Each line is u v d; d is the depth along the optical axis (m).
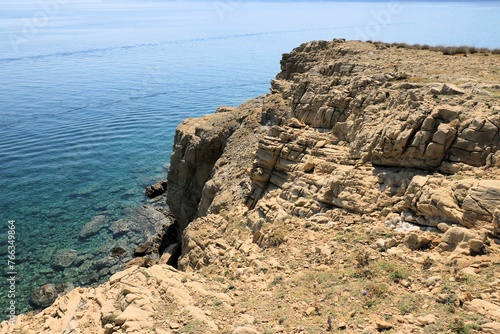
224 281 17.80
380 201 19.09
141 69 173.25
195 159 42.06
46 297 32.62
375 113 23.20
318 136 26.03
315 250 17.83
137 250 39.19
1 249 39.91
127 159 69.31
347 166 22.34
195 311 14.48
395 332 11.17
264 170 27.89
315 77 30.78
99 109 107.69
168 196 45.28
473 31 128.38
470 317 10.96
